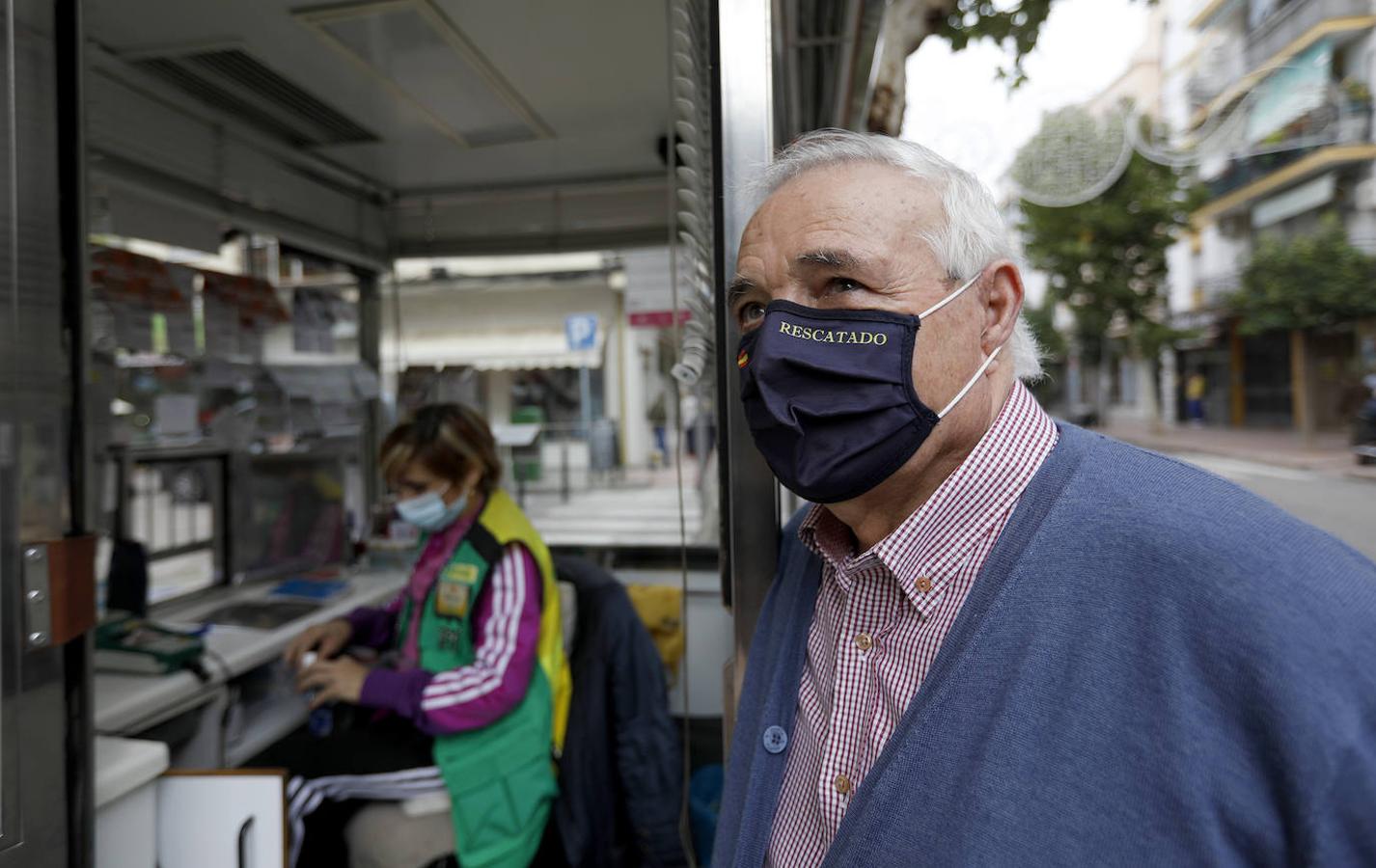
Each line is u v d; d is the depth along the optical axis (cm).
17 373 87
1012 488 66
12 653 85
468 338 330
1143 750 52
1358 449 1097
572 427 353
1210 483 60
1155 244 1595
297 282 278
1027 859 52
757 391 70
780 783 76
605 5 162
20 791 86
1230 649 51
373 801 172
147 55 182
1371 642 50
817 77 148
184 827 124
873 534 74
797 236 66
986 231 67
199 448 243
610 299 338
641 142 250
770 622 86
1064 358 2339
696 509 325
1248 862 50
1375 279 1330
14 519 86
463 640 171
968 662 59
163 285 226
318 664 167
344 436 300
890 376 64
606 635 188
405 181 285
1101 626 55
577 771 174
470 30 173
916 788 58
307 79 197
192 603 242
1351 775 47
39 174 89
